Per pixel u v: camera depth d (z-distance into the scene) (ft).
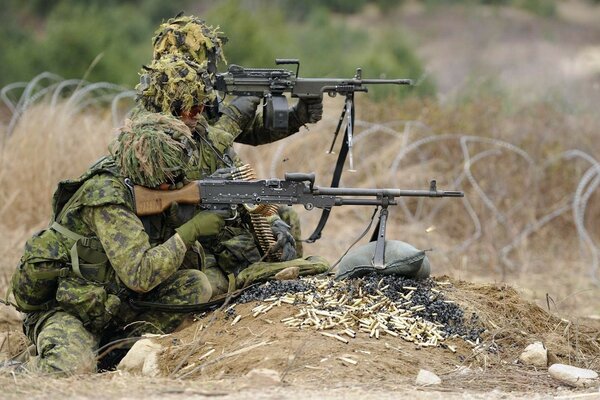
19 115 117.80
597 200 116.67
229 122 66.33
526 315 63.52
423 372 51.44
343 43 261.24
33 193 108.78
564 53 290.97
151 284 57.52
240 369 52.54
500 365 56.08
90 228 59.21
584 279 100.01
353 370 51.80
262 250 64.85
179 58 60.80
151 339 58.03
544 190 116.67
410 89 141.28
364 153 122.21
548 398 49.75
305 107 65.92
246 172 63.05
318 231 62.03
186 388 48.32
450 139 120.16
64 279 59.21
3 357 63.93
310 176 59.88
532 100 138.41
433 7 368.07
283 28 203.62
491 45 304.09
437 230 112.78
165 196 58.49
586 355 61.31
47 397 46.91
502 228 111.75
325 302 58.65
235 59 162.40
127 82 161.58
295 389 48.52
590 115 132.16
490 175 115.14
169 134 58.44
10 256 93.91
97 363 58.08
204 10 313.73
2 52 190.08
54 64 164.76
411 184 116.57
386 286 59.88
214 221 59.26
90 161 111.04
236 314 58.75
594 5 399.03
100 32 169.58
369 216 115.85
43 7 323.16
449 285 63.93
